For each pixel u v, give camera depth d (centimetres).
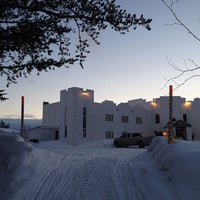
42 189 797
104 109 4097
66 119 3878
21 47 1011
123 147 3281
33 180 867
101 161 1269
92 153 2042
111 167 1096
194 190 588
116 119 4259
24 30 947
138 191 733
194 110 4984
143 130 4769
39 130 4075
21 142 1129
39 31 960
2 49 984
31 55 1051
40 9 893
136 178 857
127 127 4447
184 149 854
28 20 980
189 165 680
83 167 1112
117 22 887
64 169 1073
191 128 4631
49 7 923
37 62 1040
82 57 1018
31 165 988
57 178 923
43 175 953
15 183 808
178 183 650
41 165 1051
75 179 907
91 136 3834
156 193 650
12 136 1166
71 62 1039
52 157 1291
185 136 4547
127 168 1062
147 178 790
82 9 894
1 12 923
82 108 3784
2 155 1009
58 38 1019
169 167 786
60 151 2402
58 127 4259
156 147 1198
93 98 3956
